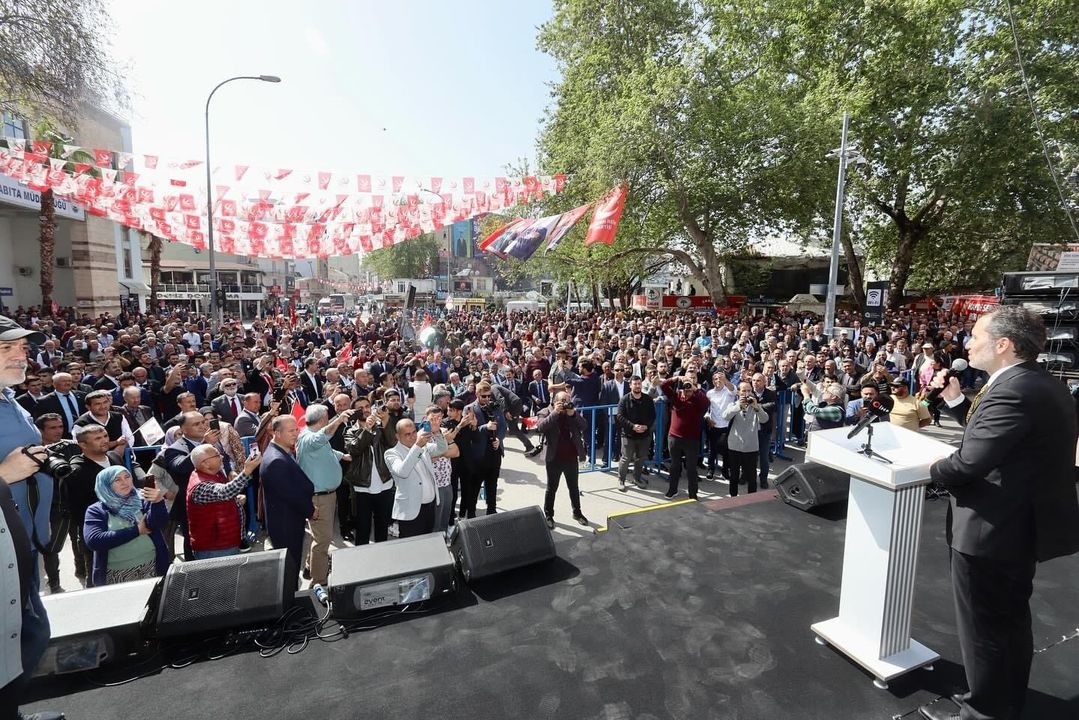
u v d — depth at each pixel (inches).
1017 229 946.7
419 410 350.0
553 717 87.7
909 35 814.5
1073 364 314.5
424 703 91.7
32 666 77.1
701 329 676.1
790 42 933.2
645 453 293.1
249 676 100.1
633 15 974.4
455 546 133.8
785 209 832.3
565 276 1143.6
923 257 1110.4
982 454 73.0
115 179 354.3
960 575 80.2
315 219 367.2
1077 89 725.3
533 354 456.8
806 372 367.9
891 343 565.9
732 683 94.2
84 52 458.3
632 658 101.3
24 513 145.0
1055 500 73.6
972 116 784.9
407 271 2938.0
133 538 154.6
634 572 131.2
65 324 720.3
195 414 192.2
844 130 581.9
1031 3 751.7
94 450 176.7
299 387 320.5
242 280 2258.9
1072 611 113.7
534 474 322.3
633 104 783.7
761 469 296.4
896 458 94.3
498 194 360.5
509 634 109.8
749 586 124.1
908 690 91.4
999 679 78.0
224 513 167.9
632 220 872.9
